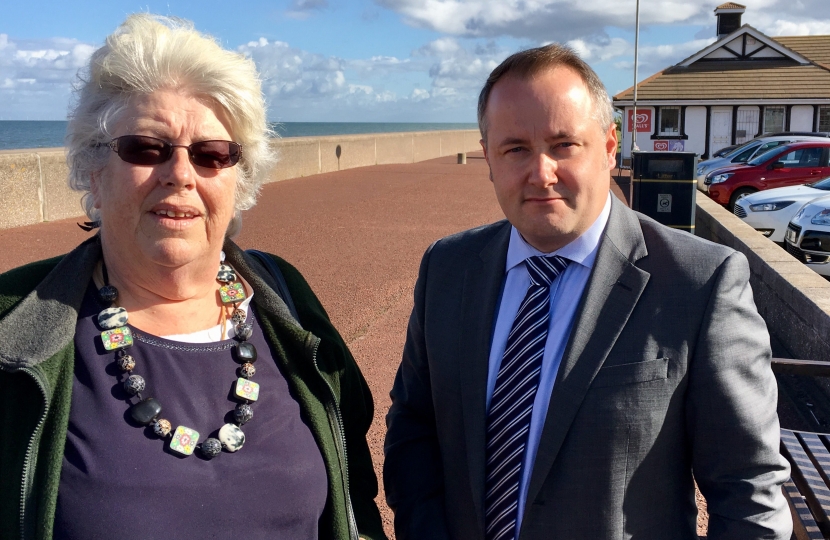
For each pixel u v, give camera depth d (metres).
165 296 1.90
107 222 1.83
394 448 2.25
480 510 1.95
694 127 31.36
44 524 1.55
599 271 1.90
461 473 2.04
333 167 22.64
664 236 1.93
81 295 1.80
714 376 1.76
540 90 1.82
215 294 2.00
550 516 1.84
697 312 1.80
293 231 10.96
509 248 2.07
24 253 8.94
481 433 1.98
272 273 2.14
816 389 5.11
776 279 6.09
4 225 10.50
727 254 1.86
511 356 1.96
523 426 1.91
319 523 1.94
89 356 1.73
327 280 7.78
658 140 31.67
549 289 1.96
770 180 15.76
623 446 1.79
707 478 1.86
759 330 1.84
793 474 2.96
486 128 1.95
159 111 1.77
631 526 1.82
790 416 4.78
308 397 1.94
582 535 1.82
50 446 1.60
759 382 1.81
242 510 1.71
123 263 1.87
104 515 1.60
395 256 9.04
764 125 30.98
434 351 2.11
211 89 1.81
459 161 27.91
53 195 11.43
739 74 31.77
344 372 2.12
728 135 31.28
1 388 1.62
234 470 1.74
